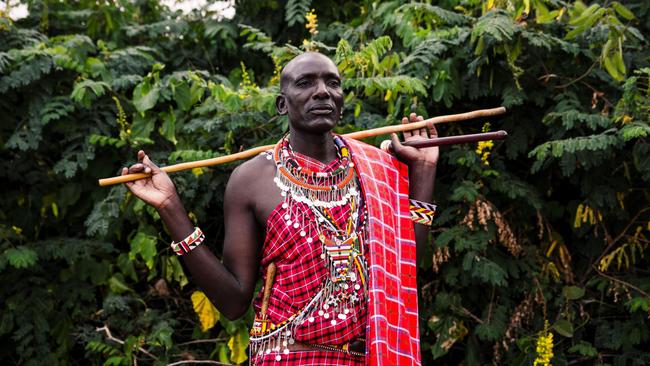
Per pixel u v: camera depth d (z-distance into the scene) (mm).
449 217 4430
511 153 4520
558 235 4656
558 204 4754
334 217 2574
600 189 4434
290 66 2637
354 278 2529
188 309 4949
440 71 4410
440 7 4980
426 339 4629
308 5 5070
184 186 4469
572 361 4602
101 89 4566
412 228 2727
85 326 4723
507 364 4504
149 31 5273
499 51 4242
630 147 4402
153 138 4809
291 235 2541
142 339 4617
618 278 4594
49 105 4625
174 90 4582
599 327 4547
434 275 4641
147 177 2594
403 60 4566
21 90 4676
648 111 4121
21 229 4918
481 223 4285
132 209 4668
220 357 4613
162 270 4781
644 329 4453
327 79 2609
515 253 4359
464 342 4691
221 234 4945
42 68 4594
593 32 4336
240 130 4547
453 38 4477
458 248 4242
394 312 2551
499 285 4367
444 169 4707
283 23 5449
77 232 5062
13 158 4938
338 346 2512
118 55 4961
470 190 4297
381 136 4316
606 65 4184
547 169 4711
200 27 5398
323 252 2525
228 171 4492
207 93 4852
